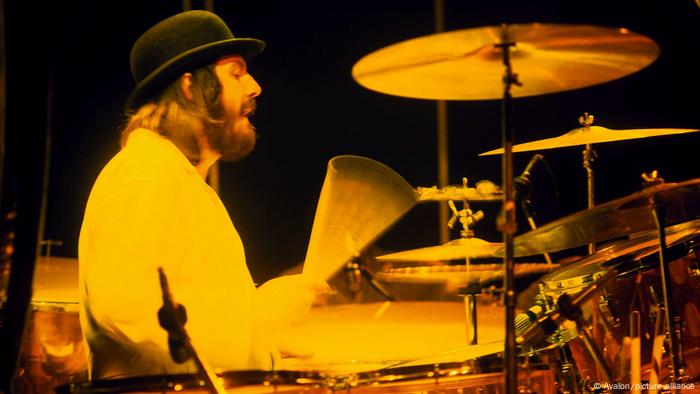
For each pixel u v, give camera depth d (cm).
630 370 505
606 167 984
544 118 1048
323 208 529
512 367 371
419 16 1106
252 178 1098
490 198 630
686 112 952
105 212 436
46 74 349
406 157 1122
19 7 345
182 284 441
